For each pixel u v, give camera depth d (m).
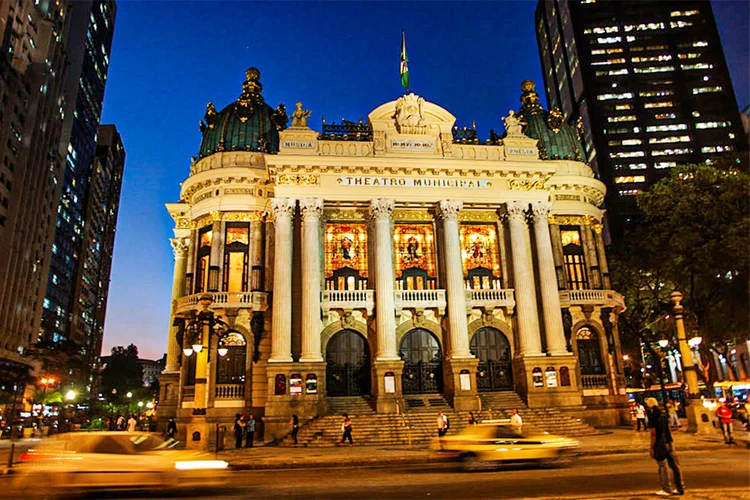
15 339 77.50
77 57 114.75
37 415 71.50
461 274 38.97
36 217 85.69
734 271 39.03
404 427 32.66
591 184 45.47
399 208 41.12
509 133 43.16
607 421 39.41
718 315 40.28
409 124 41.38
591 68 118.75
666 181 42.41
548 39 142.25
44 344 80.31
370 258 39.81
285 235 37.91
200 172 41.31
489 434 18.89
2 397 67.75
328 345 38.47
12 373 72.19
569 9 125.94
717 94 115.19
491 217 42.41
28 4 81.75
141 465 13.72
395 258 40.69
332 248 40.34
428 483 15.59
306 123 41.19
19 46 79.56
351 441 30.14
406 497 13.15
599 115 114.75
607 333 42.00
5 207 75.31
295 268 38.62
